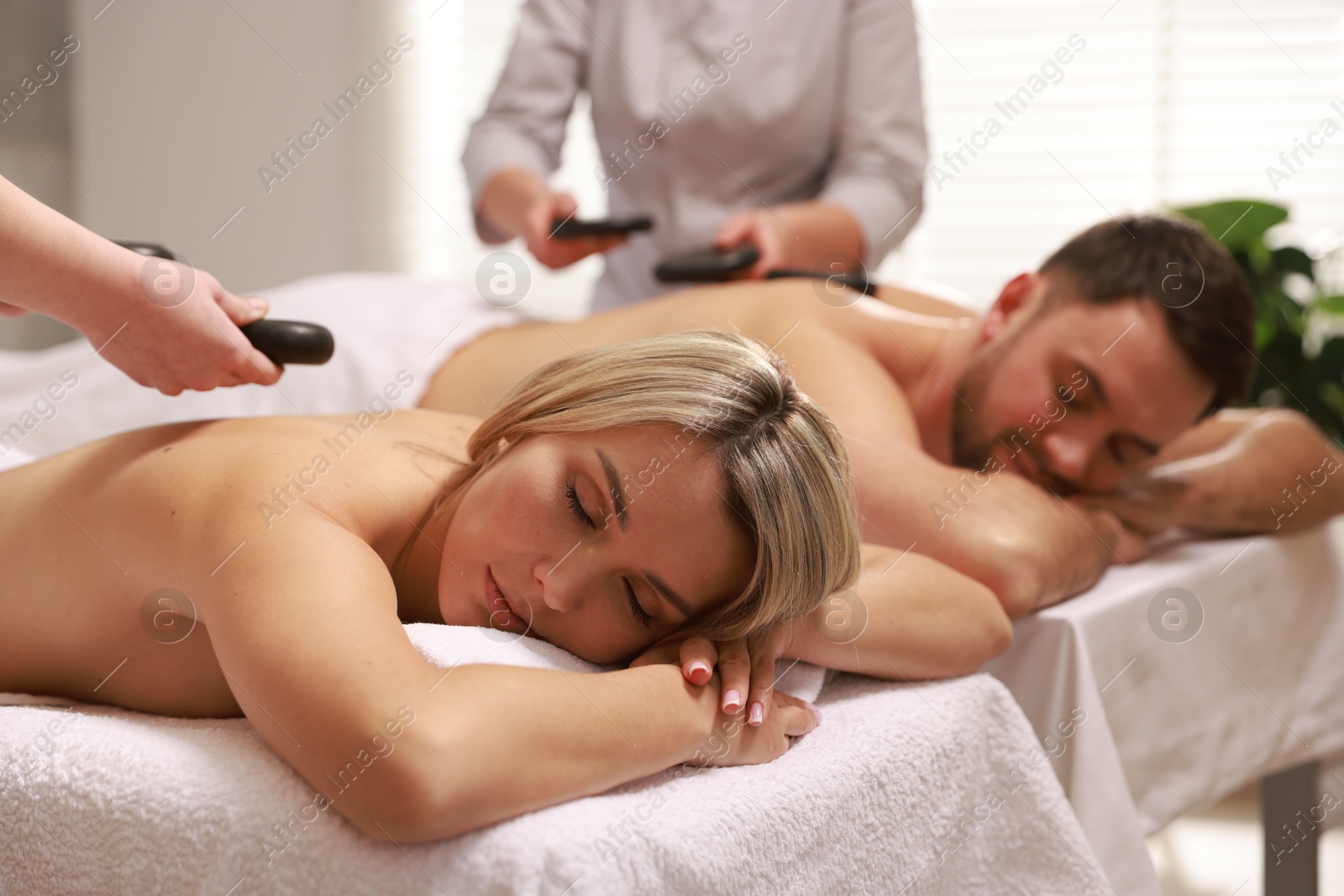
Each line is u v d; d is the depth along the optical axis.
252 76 2.46
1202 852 1.78
